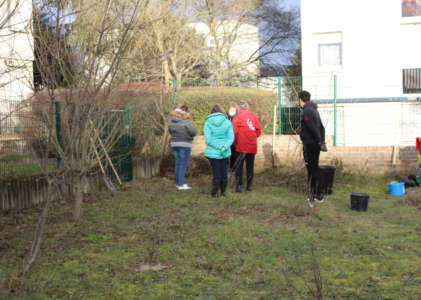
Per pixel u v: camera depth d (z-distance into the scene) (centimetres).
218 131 725
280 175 971
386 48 1413
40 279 355
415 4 1391
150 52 765
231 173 883
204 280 358
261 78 1098
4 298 314
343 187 845
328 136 998
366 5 1415
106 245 457
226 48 2319
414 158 938
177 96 1045
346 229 507
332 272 369
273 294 325
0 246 438
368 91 1423
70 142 364
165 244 455
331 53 1457
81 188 568
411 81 1413
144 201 678
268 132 1084
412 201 658
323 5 1441
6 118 555
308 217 571
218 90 1098
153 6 855
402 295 314
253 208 639
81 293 329
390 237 472
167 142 985
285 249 437
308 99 691
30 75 505
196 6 2072
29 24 452
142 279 361
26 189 633
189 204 664
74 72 481
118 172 870
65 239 476
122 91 561
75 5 481
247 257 411
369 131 1091
